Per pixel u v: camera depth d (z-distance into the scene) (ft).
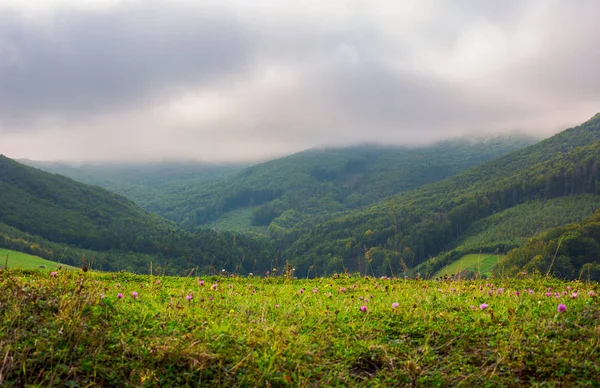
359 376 23.27
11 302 26.27
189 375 21.89
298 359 23.16
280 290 42.78
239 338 24.94
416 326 28.48
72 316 25.07
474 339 26.37
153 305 31.45
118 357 22.59
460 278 47.80
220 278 52.54
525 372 22.95
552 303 32.91
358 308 32.81
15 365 20.77
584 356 23.63
